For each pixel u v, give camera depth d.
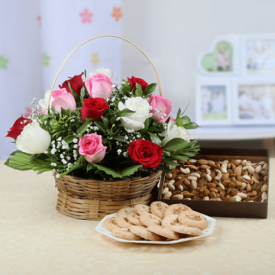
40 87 2.61
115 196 1.28
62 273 1.06
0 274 1.06
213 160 1.46
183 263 1.09
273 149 2.59
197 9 2.54
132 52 2.60
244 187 1.38
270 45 2.54
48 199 1.44
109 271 1.07
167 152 1.29
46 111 1.36
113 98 1.30
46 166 1.30
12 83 2.56
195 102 2.60
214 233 1.22
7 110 2.59
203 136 2.45
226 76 2.57
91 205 1.29
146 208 1.25
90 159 1.22
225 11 2.53
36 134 1.24
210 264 1.09
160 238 1.16
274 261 1.10
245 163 1.43
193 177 1.39
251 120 2.55
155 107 1.33
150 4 2.53
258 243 1.17
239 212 1.29
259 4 2.51
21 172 1.69
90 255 1.13
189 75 2.61
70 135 1.26
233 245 1.16
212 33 2.56
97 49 2.56
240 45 2.54
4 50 2.52
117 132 1.27
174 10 2.54
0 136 2.62
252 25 2.54
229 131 2.49
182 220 1.19
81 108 1.26
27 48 2.53
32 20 2.51
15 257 1.12
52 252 1.14
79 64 2.57
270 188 1.50
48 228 1.25
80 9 2.50
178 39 2.58
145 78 2.64
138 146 1.23
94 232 1.23
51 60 2.56
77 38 2.54
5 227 1.26
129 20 2.54
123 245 1.17
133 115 1.26
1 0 2.46
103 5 2.50
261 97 2.55
